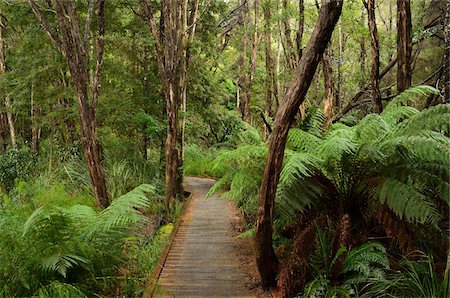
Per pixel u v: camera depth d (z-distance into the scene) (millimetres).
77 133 11820
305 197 4312
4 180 9758
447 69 7996
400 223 3893
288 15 11164
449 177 3744
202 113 14055
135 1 9984
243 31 14547
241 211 7730
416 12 11633
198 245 5820
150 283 4309
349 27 11352
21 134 15875
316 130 5785
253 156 5051
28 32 9836
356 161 4270
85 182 8852
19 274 3611
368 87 10000
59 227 3951
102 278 4129
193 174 15820
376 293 3443
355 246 4090
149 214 8000
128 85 11148
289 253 4441
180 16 8820
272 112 15125
